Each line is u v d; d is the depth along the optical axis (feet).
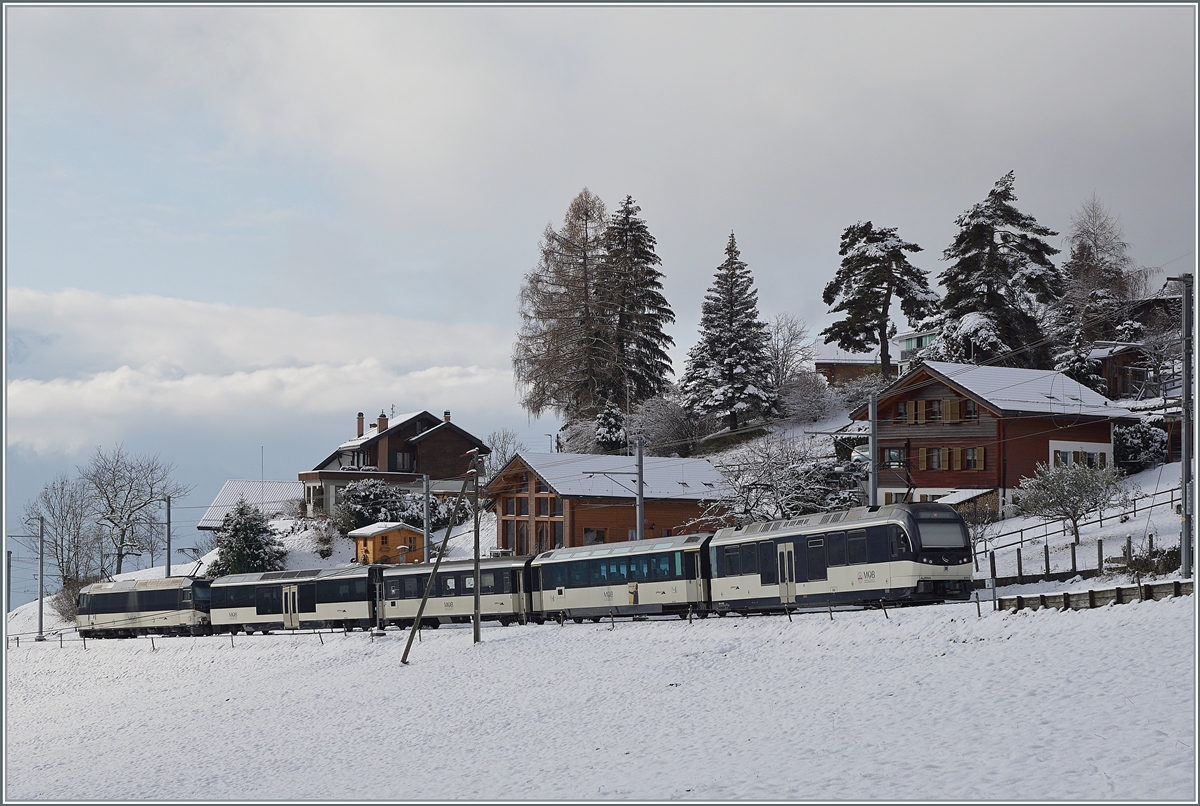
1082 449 206.28
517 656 141.69
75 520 329.93
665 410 286.66
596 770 87.25
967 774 67.56
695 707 102.12
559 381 280.72
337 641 181.78
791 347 322.34
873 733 81.35
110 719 161.79
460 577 178.70
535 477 220.43
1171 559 119.75
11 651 237.86
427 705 127.34
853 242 288.92
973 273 255.50
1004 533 173.27
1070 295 293.02
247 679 168.35
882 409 223.51
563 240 286.05
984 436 203.41
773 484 192.75
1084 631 91.45
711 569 142.10
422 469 327.88
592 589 157.99
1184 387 112.27
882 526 120.98
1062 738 70.28
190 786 108.27
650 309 295.07
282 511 325.42
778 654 112.78
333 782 100.17
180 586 227.61
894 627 108.47
